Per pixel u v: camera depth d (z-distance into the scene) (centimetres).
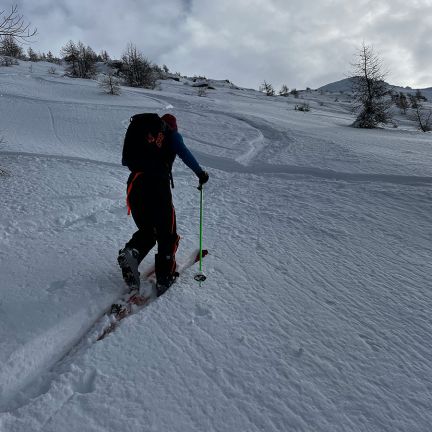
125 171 683
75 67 4178
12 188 527
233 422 186
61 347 237
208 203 545
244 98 3919
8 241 361
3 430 175
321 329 260
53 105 1666
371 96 2156
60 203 482
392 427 189
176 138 277
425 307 292
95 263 324
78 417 184
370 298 301
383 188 599
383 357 237
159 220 277
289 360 229
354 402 202
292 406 197
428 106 5312
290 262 356
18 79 2695
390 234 429
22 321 246
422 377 222
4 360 215
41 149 848
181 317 262
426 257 375
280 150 995
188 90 4094
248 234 421
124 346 231
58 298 270
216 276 321
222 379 212
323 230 437
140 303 282
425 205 515
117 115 1472
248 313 272
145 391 201
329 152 937
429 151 978
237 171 791
